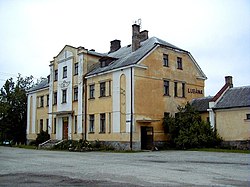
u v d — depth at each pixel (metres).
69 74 40.38
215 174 13.01
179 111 34.56
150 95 33.31
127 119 31.81
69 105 39.81
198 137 30.95
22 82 57.91
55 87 43.38
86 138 36.69
